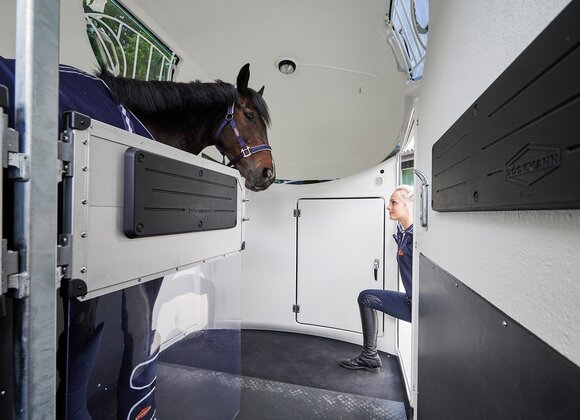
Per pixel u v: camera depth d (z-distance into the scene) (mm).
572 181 260
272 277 2670
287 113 2443
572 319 282
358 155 2650
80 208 527
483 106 473
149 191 678
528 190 335
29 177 429
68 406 595
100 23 1473
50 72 462
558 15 284
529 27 375
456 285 646
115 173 608
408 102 1669
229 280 1567
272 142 2703
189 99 1345
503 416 416
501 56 457
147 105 1152
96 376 676
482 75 535
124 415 771
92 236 552
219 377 1478
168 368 1326
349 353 2252
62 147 495
